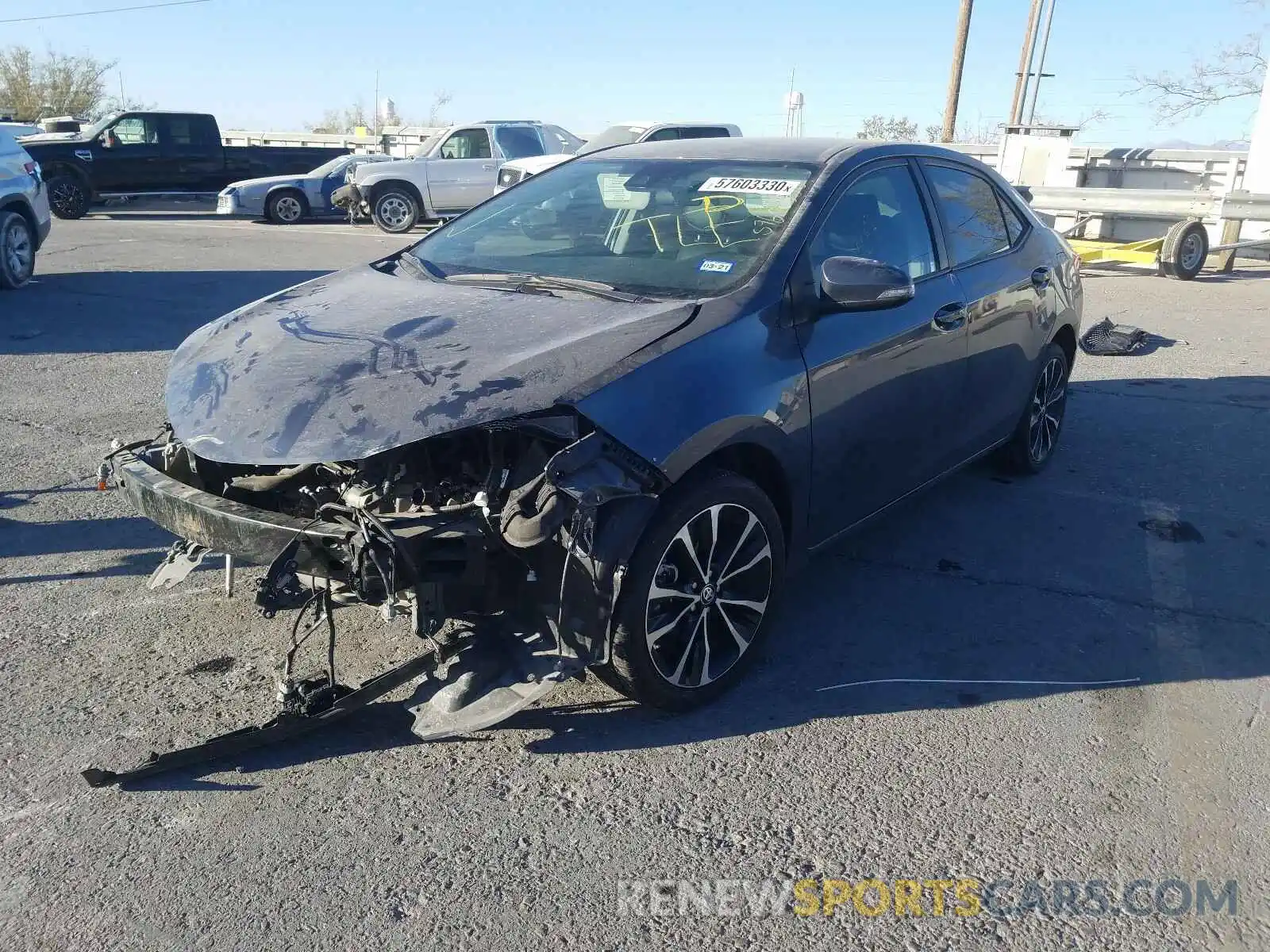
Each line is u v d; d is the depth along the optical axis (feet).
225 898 8.25
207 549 10.05
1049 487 17.97
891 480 13.48
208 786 9.63
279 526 9.30
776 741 10.48
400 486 9.60
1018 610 13.39
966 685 11.58
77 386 23.32
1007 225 16.79
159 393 22.72
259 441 9.49
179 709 10.79
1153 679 11.76
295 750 10.21
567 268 12.64
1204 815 9.44
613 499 9.27
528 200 14.66
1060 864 8.79
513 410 9.23
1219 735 10.69
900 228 13.76
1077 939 7.98
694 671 10.83
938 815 9.38
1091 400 23.54
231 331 11.79
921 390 13.52
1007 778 9.92
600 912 8.16
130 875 8.49
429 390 9.51
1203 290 39.04
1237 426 21.57
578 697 11.21
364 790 9.61
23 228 36.11
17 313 31.83
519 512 9.14
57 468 17.87
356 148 106.52
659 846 8.91
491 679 10.06
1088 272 43.88
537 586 9.70
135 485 10.43
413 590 9.20
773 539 11.32
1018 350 16.20
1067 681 11.70
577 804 9.44
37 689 11.12
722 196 13.05
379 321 11.17
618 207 13.55
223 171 70.85
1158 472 18.80
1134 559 15.01
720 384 10.39
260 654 11.89
